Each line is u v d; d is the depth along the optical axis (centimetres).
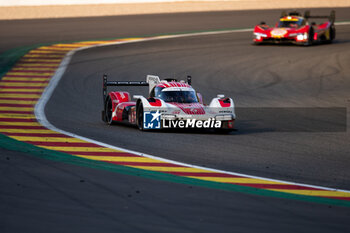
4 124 4528
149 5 16475
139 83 4878
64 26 12531
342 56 9212
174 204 2378
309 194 2689
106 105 4794
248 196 2577
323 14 15200
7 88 6575
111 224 2088
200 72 7825
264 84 7131
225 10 16988
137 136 4094
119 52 9350
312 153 3725
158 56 9038
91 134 4153
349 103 6072
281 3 17750
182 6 16900
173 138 4056
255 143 4003
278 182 2906
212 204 2406
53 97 6134
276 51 9625
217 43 10494
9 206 2278
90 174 2875
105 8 15875
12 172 2858
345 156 3662
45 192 2500
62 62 8388
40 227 2034
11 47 9575
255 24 13362
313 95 6512
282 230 2100
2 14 14512
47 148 3559
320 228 2147
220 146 3831
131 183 2719
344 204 2534
